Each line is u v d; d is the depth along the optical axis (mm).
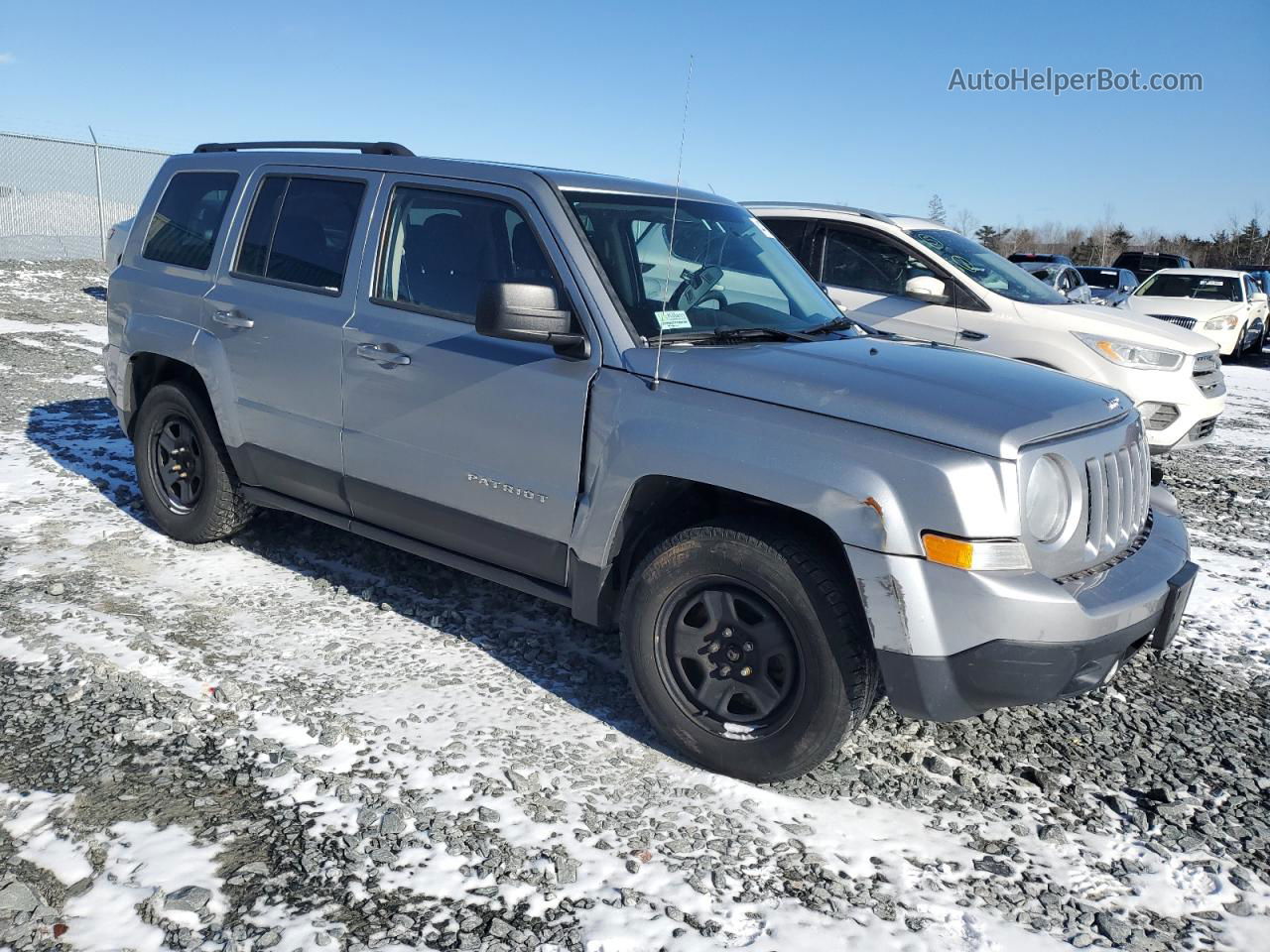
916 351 3746
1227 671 4434
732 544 3123
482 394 3709
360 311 4152
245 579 4672
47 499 5672
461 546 3971
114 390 5340
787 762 3123
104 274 19406
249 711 3441
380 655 3957
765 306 3992
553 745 3377
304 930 2424
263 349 4473
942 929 2604
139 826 2783
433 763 3195
